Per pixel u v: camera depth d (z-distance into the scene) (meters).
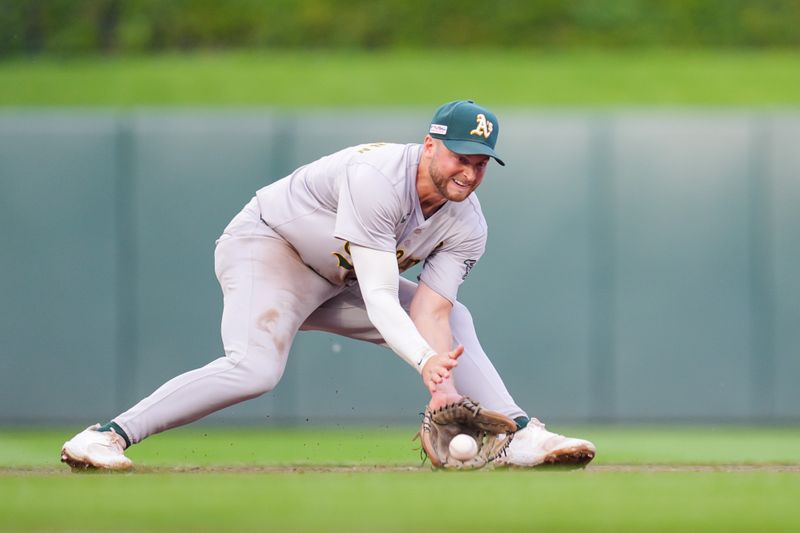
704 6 44.69
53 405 28.11
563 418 28.16
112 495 10.18
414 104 36.28
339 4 44.34
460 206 13.66
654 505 9.66
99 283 28.19
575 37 43.47
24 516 8.84
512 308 28.17
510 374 28.14
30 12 42.34
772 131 28.33
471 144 12.59
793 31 43.97
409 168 13.01
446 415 13.22
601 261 28.27
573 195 28.28
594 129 28.34
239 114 28.38
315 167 13.93
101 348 28.16
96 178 28.28
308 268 14.16
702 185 28.34
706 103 36.97
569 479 11.77
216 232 28.23
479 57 41.50
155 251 28.19
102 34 42.50
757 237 28.33
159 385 28.08
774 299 28.30
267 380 13.66
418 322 13.88
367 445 23.77
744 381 28.27
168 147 28.30
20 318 28.14
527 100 36.81
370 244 12.94
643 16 44.38
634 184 28.30
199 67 38.94
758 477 12.14
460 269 14.03
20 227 28.20
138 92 36.91
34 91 36.81
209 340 28.11
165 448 23.41
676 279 28.27
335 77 37.97
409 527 8.32
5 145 28.23
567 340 28.17
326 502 9.69
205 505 9.48
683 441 24.97
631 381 28.19
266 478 11.83
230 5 43.97
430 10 44.12
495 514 9.05
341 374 27.95
